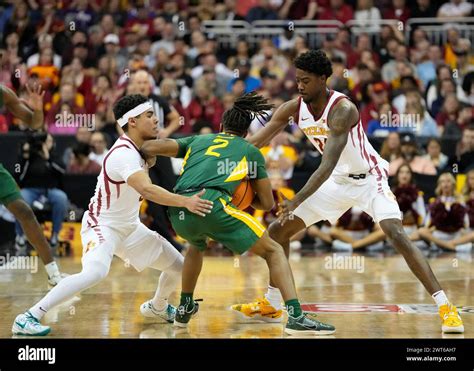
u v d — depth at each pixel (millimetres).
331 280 6691
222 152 4484
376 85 10445
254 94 4680
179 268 4691
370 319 4906
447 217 8992
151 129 4504
